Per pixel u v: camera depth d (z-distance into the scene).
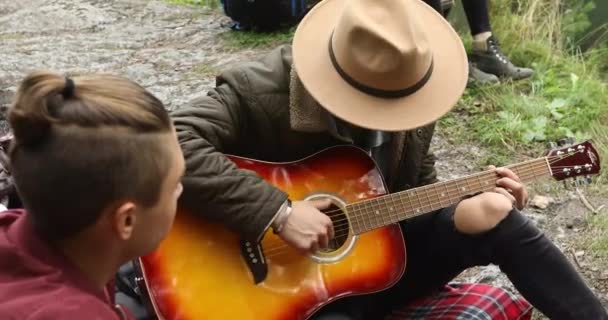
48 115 1.04
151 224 1.16
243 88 1.87
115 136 1.06
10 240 1.12
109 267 1.17
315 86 1.81
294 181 1.97
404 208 1.98
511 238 1.86
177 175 1.17
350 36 1.77
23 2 6.25
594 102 3.79
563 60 4.26
